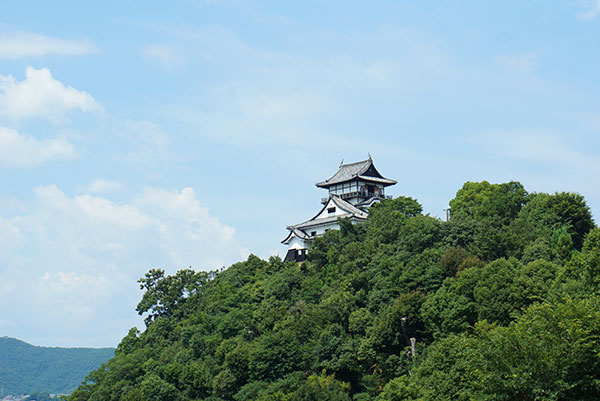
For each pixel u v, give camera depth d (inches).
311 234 5605.3
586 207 4124.0
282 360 3720.5
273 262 5305.1
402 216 4825.3
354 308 3917.3
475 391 2016.5
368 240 4603.8
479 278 3284.9
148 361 4687.5
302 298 4446.4
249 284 5049.2
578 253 3267.7
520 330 1977.1
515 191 4763.8
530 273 3260.3
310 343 3745.1
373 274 4121.6
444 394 2491.4
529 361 1860.2
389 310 3558.1
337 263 4517.7
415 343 3378.4
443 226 4200.3
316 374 3599.9
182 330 4817.9
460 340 2682.1
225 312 4845.0
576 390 1840.6
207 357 4357.8
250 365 3838.6
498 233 3902.6
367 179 5959.6
